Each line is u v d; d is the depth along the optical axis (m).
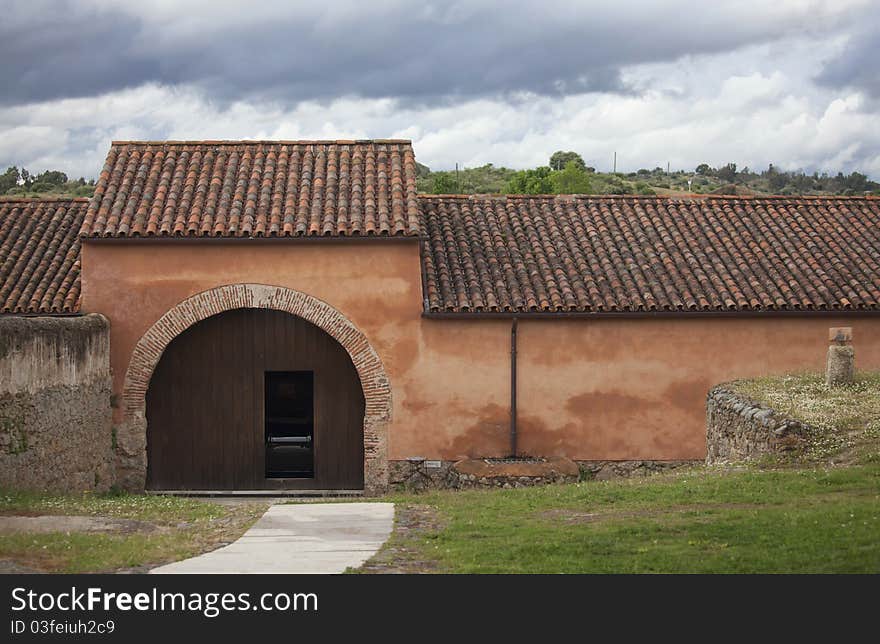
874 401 16.61
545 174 60.59
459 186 62.25
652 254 21.52
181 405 20.30
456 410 20.09
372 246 19.92
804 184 88.56
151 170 21.39
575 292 20.33
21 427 15.31
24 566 10.31
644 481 15.62
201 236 19.55
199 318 19.75
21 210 23.42
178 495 20.03
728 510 12.48
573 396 20.30
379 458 19.94
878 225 23.05
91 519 13.15
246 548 11.43
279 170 21.58
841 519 11.20
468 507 14.09
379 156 22.33
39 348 16.00
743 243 22.12
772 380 18.95
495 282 20.50
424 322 20.02
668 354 20.41
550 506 13.78
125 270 19.69
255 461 20.36
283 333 20.42
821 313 20.39
